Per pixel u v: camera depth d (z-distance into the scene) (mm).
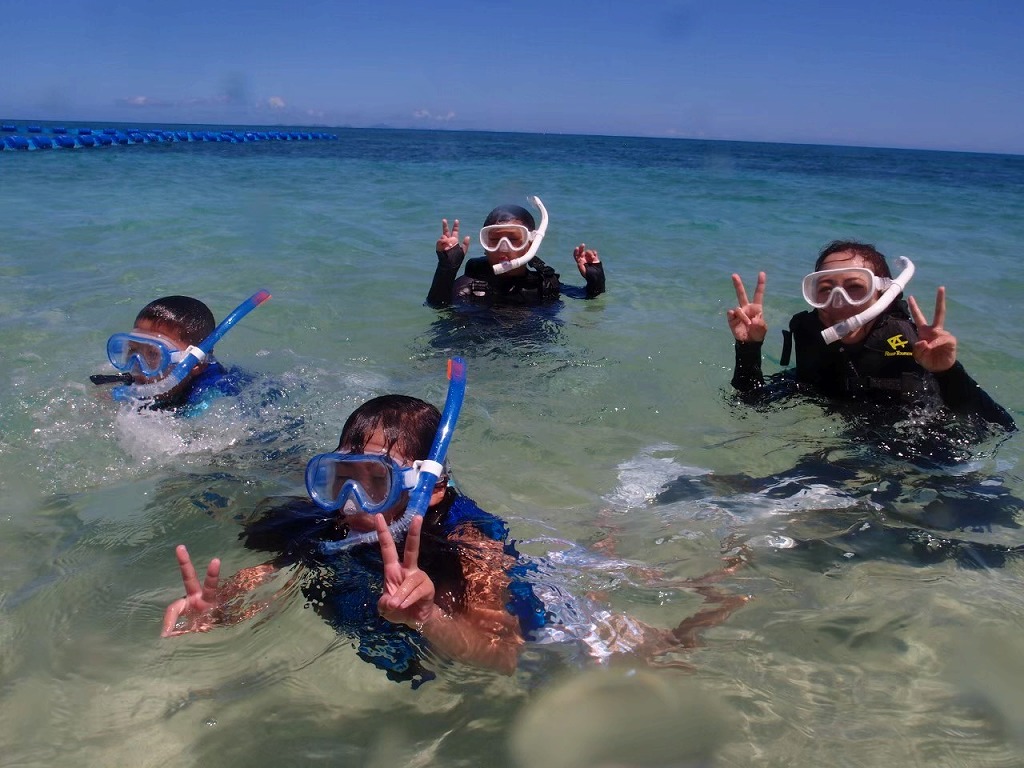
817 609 1069
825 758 804
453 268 2648
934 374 1594
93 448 1516
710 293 3035
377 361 2162
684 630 1017
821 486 1440
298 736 830
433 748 817
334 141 23719
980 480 1466
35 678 902
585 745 820
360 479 1042
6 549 1174
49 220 4453
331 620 1001
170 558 1159
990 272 3639
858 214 6316
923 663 956
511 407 1842
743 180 10484
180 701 876
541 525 1290
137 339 1663
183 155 11836
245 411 1706
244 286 2932
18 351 2084
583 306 2795
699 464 1549
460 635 926
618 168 12484
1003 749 818
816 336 1781
